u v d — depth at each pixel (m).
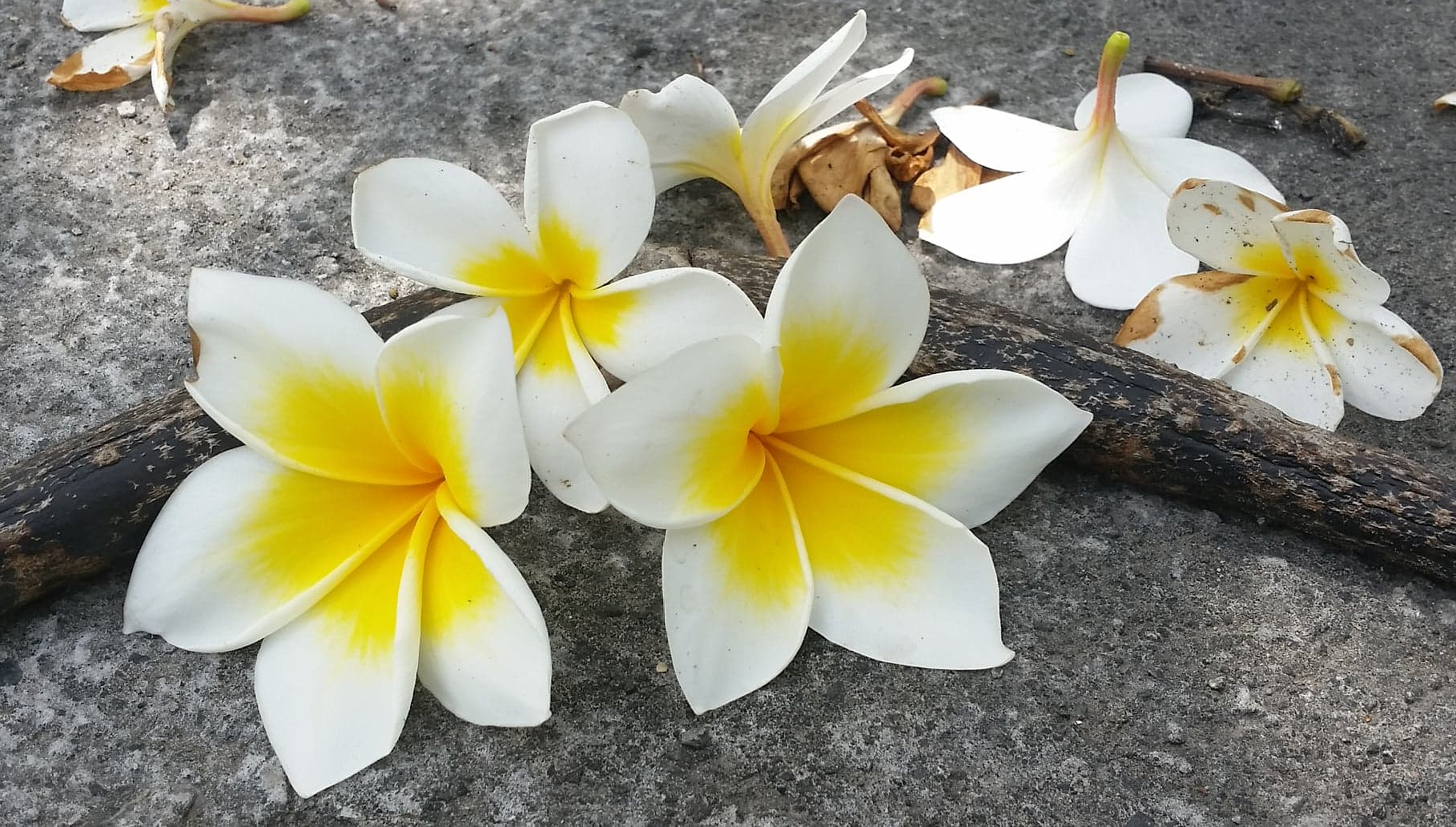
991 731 0.23
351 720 0.22
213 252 0.31
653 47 0.36
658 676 0.24
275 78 0.35
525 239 0.24
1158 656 0.24
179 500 0.23
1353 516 0.25
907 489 0.23
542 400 0.24
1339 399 0.26
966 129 0.32
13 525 0.24
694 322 0.23
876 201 0.32
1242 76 0.34
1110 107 0.30
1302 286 0.27
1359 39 0.37
